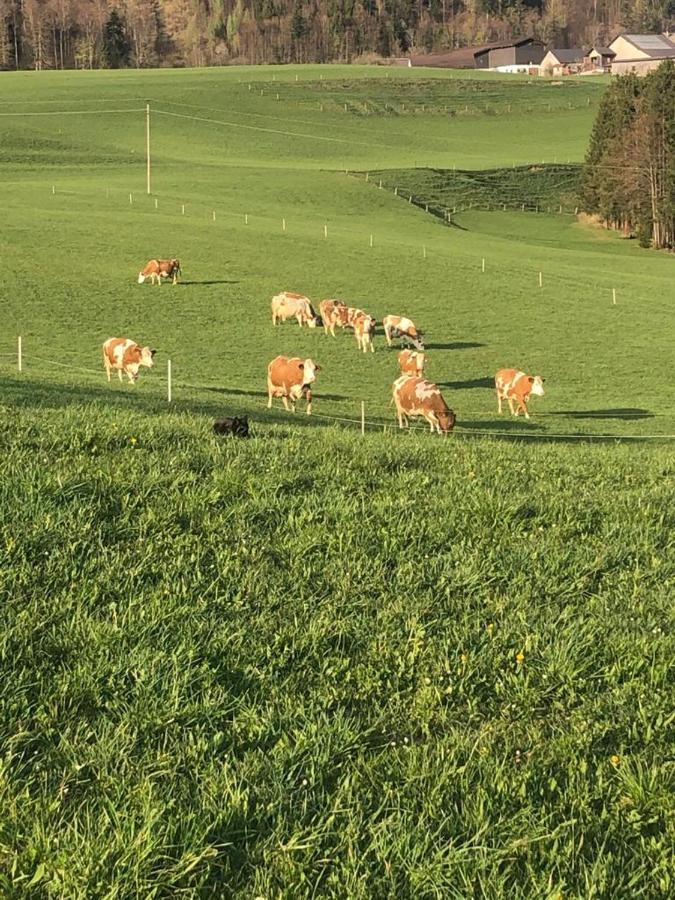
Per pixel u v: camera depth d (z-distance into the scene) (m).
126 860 4.35
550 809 4.96
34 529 7.77
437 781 5.09
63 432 10.95
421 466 12.04
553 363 47.19
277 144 135.62
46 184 91.31
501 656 6.61
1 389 23.22
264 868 4.44
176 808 4.77
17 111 138.38
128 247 66.50
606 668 6.54
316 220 86.38
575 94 179.00
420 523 9.09
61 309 51.59
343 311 50.28
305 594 7.49
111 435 11.07
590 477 12.65
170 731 5.48
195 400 29.61
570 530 9.48
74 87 157.75
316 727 5.49
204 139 134.25
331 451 12.04
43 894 4.18
